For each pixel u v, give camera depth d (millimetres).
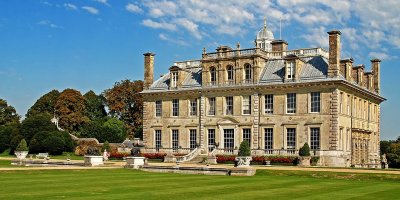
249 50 76062
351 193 30453
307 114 70312
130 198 25469
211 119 78312
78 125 126062
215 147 76875
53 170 46531
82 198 25031
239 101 76188
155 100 84812
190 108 81062
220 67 78125
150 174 45531
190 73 84188
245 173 46406
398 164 95625
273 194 28906
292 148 71438
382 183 39375
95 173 44844
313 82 69375
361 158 77500
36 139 93188
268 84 73062
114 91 120188
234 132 76062
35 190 28547
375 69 87625
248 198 26594
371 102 83625
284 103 72375
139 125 119062
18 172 43594
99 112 134375
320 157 67562
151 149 83562
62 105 123875
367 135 80562
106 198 25234
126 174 44531
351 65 74188
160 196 26641
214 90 78062
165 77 87062
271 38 97500
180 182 36312
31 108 136375
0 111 135625
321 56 73938
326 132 68562
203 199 25641
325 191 31406
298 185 35625
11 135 99438
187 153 79125
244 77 76250
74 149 96625
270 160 67875
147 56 86562
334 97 68312
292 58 71875
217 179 40344
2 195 25891
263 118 73875
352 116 73875
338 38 69438
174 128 82062
